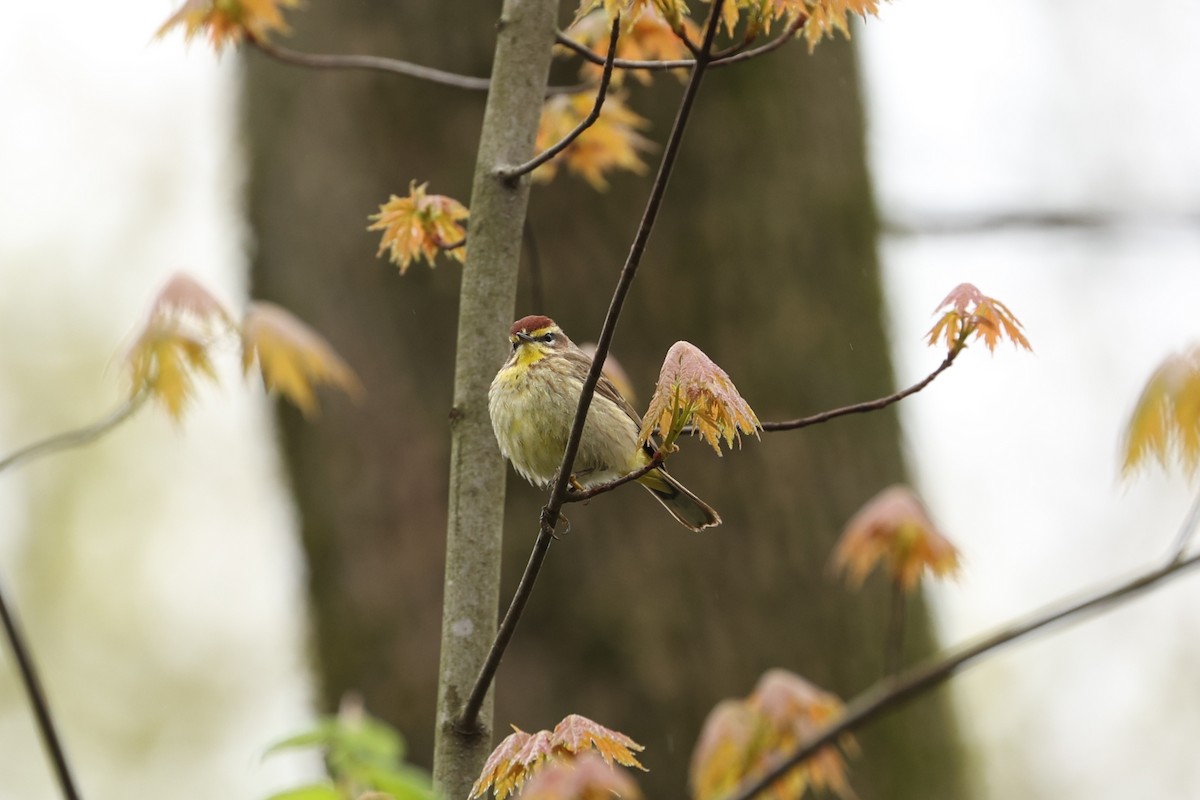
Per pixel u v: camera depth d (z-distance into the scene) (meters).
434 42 13.05
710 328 12.91
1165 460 7.07
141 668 24.62
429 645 12.40
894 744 13.11
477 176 7.80
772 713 9.28
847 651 12.84
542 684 12.17
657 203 5.88
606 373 9.62
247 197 13.52
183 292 8.23
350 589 12.62
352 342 12.86
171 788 23.98
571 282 12.75
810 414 13.16
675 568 12.47
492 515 7.45
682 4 5.94
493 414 9.28
